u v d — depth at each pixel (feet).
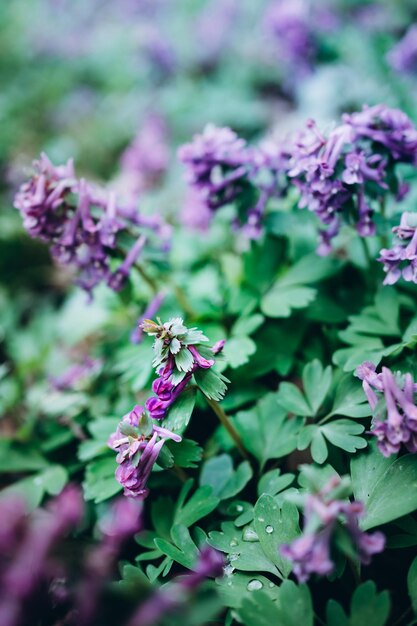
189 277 0.99
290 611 0.62
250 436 0.79
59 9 2.12
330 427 0.73
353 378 0.75
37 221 0.81
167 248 0.90
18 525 0.65
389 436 0.63
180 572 0.74
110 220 0.83
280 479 0.74
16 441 0.89
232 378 0.85
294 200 0.94
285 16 1.20
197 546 0.71
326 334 0.87
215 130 0.88
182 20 1.91
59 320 1.09
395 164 0.82
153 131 1.47
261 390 0.84
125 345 0.97
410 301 0.85
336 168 0.76
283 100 1.60
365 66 1.27
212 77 1.71
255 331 0.89
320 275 0.88
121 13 2.00
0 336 1.12
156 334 0.67
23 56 2.02
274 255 0.91
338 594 0.71
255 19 1.72
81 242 0.84
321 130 0.77
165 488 0.82
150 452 0.66
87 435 0.89
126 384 0.91
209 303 0.92
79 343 1.10
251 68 1.65
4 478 0.93
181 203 1.22
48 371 1.04
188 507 0.73
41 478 0.85
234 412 0.86
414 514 0.73
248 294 0.90
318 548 0.57
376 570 0.72
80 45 1.97
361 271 0.90
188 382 0.69
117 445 0.66
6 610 0.62
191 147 0.87
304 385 0.78
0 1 2.32
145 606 0.63
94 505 0.82
